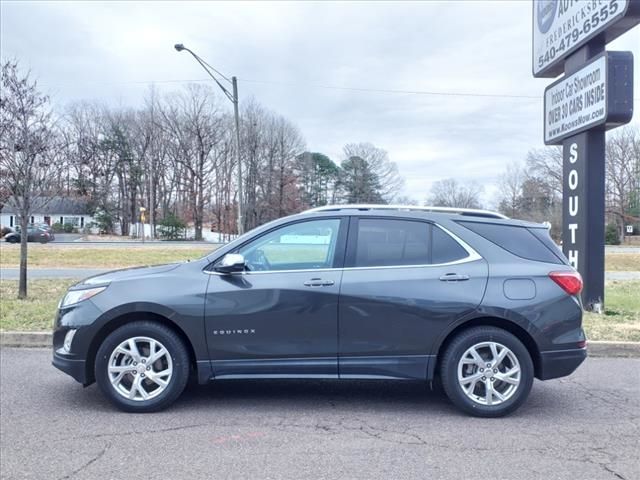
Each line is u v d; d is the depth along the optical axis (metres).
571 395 5.52
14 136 10.59
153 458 3.89
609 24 8.71
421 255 4.91
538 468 3.76
